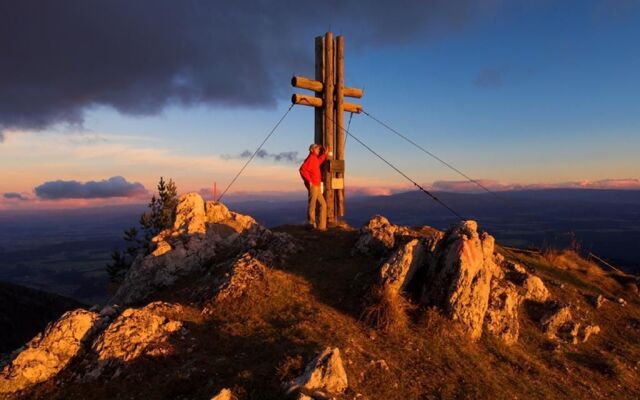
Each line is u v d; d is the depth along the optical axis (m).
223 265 17.42
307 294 14.41
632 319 17.64
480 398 10.38
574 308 17.47
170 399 9.27
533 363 13.14
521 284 17.06
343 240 19.36
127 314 12.24
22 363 10.76
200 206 21.69
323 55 22.30
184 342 11.63
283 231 21.17
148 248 19.89
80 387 10.13
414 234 18.75
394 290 13.95
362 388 9.70
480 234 17.08
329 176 22.48
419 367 11.17
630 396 12.74
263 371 9.73
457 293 13.63
